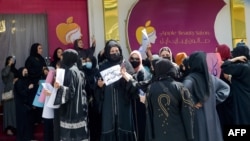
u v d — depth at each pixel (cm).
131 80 567
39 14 916
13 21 912
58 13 914
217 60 641
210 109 550
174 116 491
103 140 574
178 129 489
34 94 787
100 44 912
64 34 913
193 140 497
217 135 550
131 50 920
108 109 579
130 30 923
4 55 906
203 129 540
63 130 572
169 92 494
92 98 628
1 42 905
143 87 566
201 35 965
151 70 614
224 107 626
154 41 938
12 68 830
